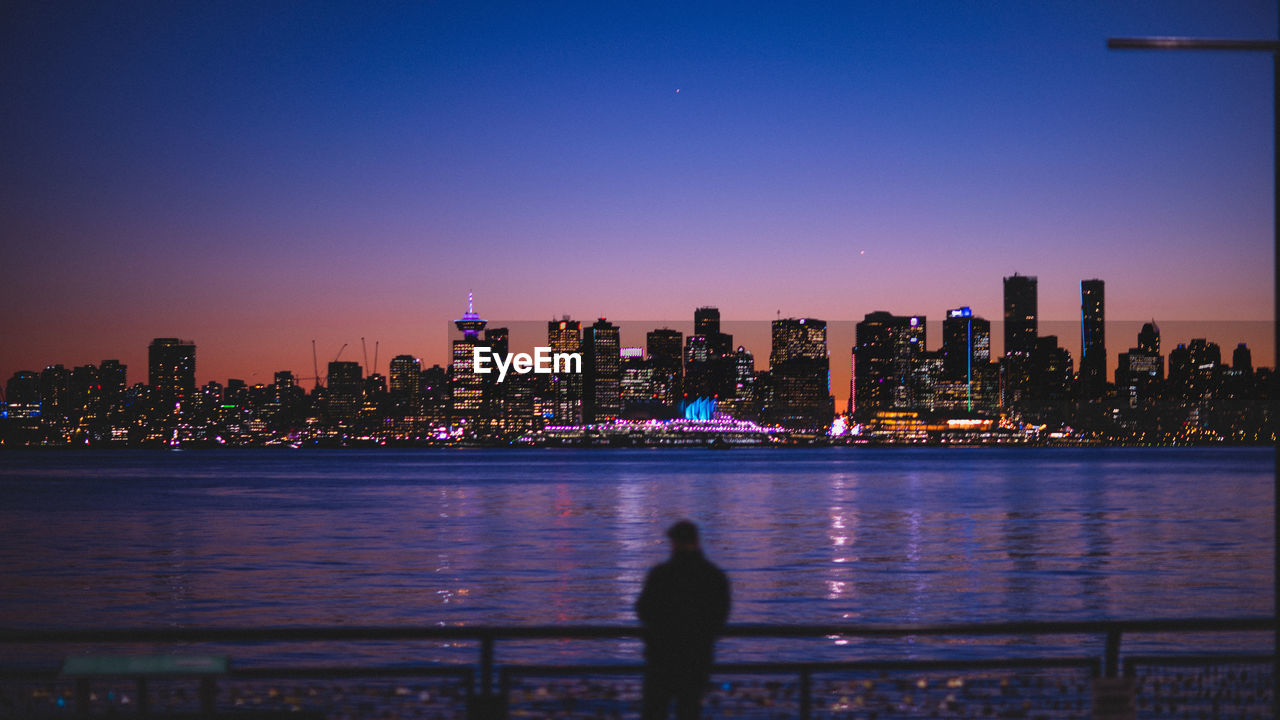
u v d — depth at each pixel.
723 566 46.62
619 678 21.31
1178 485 135.38
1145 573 43.78
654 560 49.31
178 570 45.78
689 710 9.38
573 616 33.25
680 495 113.69
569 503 99.19
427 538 61.91
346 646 27.34
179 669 9.66
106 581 42.00
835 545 56.91
